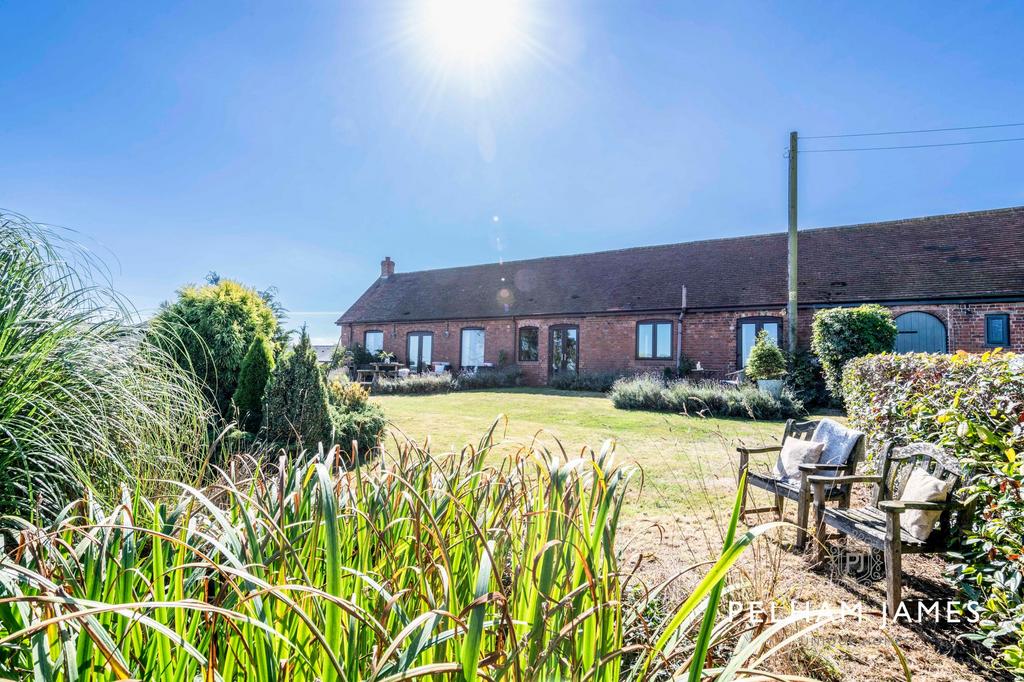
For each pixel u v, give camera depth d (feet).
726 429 28.07
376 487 5.28
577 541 4.05
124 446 8.12
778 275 53.88
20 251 9.03
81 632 2.87
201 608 2.27
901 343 46.03
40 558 3.24
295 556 3.41
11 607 2.99
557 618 3.56
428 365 70.74
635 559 10.34
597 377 55.36
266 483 5.54
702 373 53.31
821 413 36.32
